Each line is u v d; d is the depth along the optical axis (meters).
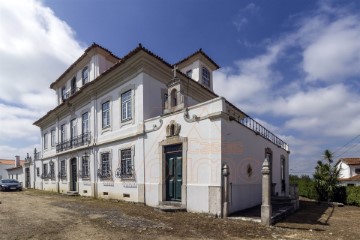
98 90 16.31
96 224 7.74
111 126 15.00
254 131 12.48
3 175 49.31
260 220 8.29
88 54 17.88
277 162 16.67
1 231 6.84
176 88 11.53
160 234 6.64
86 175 17.11
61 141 22.05
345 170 38.59
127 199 13.20
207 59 19.08
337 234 7.15
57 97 23.77
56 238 6.19
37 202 13.33
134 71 13.38
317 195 18.16
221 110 9.31
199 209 9.57
